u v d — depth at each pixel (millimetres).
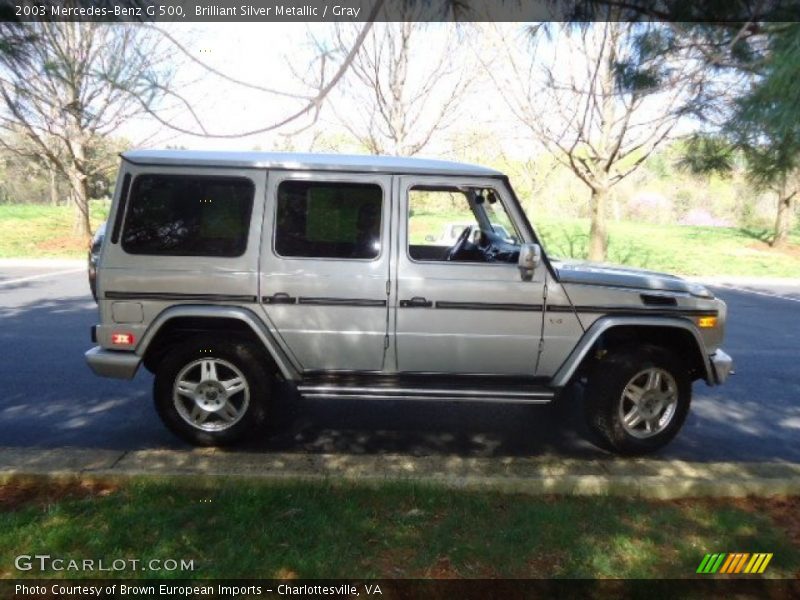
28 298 11836
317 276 4641
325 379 4789
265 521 3467
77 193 15383
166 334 4824
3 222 23219
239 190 4664
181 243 4656
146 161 4617
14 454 4348
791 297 14867
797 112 2297
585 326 4734
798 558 3303
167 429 5227
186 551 3170
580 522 3580
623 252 21344
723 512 3760
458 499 3801
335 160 4734
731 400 6582
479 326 4703
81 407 5816
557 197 28250
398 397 4711
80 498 3764
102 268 4625
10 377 6707
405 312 4676
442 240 4941
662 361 4801
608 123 11750
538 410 5926
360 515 3562
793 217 26656
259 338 4648
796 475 4266
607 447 4887
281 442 5016
